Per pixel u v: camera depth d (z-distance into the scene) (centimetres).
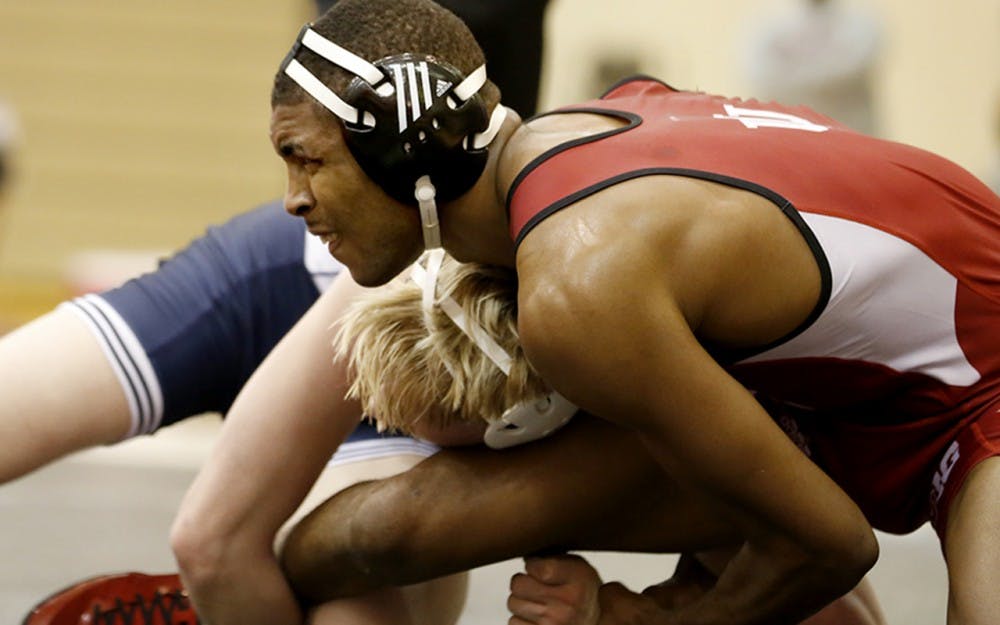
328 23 557
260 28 2650
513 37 798
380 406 607
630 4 2355
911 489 629
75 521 1319
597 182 530
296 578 659
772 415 640
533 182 542
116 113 2667
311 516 652
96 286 2042
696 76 2359
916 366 591
